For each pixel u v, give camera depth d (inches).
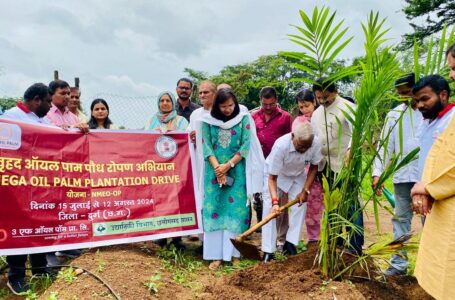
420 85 132.6
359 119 137.6
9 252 160.4
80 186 181.6
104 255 174.9
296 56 135.3
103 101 224.1
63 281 151.6
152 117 224.4
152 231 194.4
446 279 103.4
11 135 166.4
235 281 153.6
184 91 241.3
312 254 163.8
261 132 231.8
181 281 165.8
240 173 193.0
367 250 152.6
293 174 186.1
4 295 160.1
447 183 102.7
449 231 103.3
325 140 186.5
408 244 140.5
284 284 144.5
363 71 134.3
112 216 186.9
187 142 209.6
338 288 138.3
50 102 176.1
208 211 193.5
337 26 128.2
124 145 195.3
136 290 146.2
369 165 143.9
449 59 113.3
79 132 185.3
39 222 169.2
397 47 146.4
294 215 189.2
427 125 149.9
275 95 223.5
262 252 206.8
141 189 195.5
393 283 154.3
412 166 159.8
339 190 149.1
